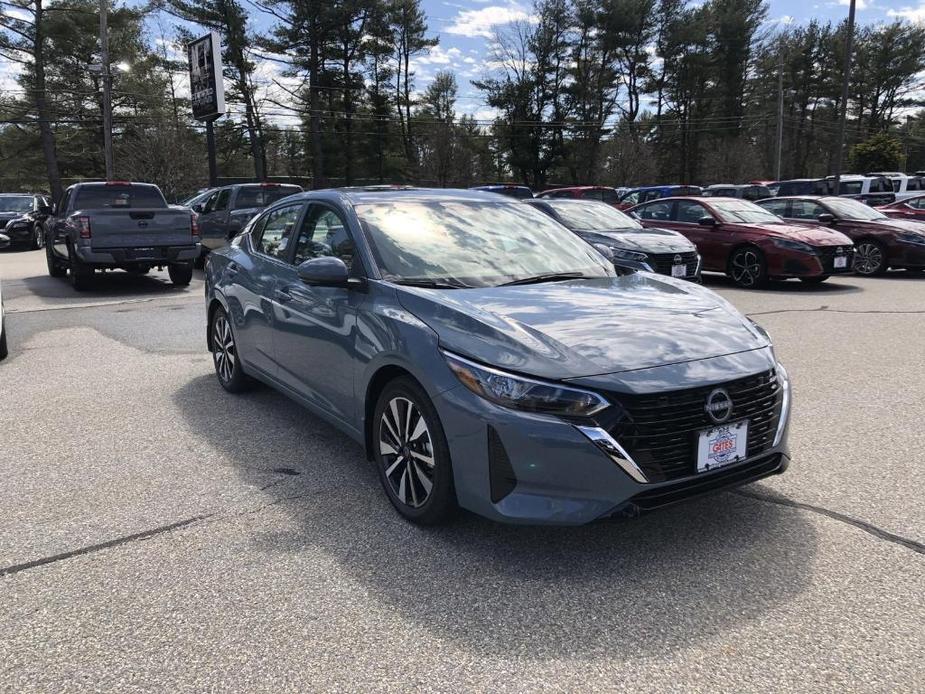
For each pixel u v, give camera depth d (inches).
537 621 105.3
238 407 216.5
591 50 2281.0
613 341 121.6
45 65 1770.4
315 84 2048.5
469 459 119.3
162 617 107.6
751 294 451.5
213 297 231.3
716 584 114.7
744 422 122.1
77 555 126.7
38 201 949.2
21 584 117.2
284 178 2341.3
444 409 121.9
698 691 90.0
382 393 140.2
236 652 99.0
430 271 152.3
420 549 127.4
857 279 530.3
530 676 93.3
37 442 186.4
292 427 197.5
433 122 2299.5
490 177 2432.3
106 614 108.6
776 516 138.6
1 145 2085.4
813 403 212.5
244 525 137.9
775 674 93.0
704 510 141.8
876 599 109.7
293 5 1919.3
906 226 534.3
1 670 95.7
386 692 90.5
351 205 168.2
